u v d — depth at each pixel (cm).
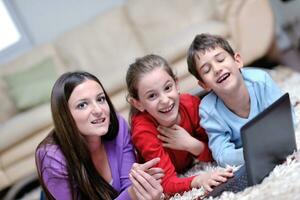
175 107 118
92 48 322
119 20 328
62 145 112
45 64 311
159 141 121
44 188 116
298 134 108
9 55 346
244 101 117
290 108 95
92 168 115
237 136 119
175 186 108
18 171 252
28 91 294
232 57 116
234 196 87
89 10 347
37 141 250
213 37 118
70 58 322
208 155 125
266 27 266
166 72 115
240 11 258
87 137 112
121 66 282
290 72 265
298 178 82
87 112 107
